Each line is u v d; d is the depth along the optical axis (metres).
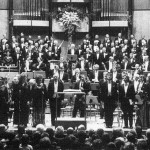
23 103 16.94
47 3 28.45
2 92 17.00
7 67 24.52
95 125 17.47
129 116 16.80
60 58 23.89
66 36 28.47
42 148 9.90
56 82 17.28
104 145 10.58
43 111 17.00
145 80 18.00
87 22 28.33
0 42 27.12
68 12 27.97
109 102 16.89
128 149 9.34
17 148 9.99
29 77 21.41
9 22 28.28
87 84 18.73
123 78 18.08
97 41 25.52
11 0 28.28
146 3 28.77
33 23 28.27
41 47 25.20
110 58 22.97
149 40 26.47
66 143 10.68
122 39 26.44
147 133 10.76
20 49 25.11
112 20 28.48
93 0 28.58
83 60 22.72
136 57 23.98
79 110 18.91
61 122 15.91
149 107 16.61
